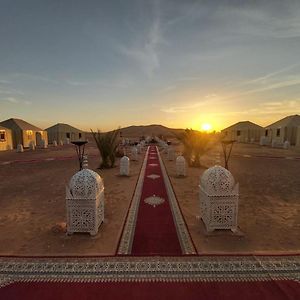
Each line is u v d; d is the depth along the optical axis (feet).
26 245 13.65
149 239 14.16
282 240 14.02
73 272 10.82
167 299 9.00
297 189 26.53
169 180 31.07
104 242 13.85
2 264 11.55
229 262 11.53
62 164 50.52
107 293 9.37
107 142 43.24
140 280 10.18
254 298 9.07
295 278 10.31
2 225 16.79
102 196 16.55
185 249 12.89
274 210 19.43
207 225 15.15
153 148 96.32
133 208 19.77
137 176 34.22
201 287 9.71
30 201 22.67
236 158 59.11
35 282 10.12
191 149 45.21
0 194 25.40
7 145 97.19
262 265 11.27
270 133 121.39
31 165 49.06
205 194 15.57
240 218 17.63
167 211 19.01
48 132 135.03
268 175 35.37
